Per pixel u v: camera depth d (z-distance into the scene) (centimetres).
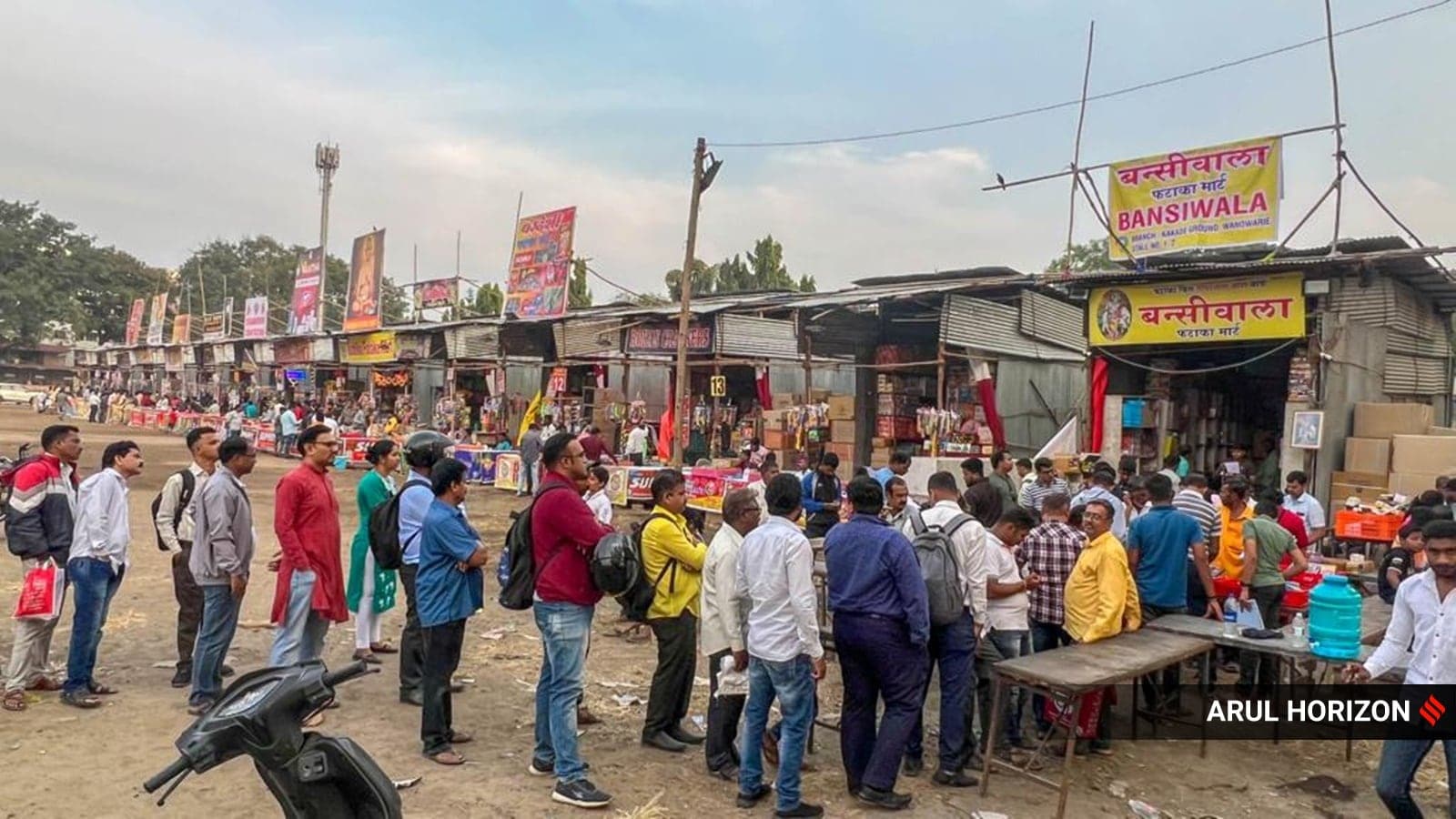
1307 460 1106
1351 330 1132
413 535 638
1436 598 430
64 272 6725
